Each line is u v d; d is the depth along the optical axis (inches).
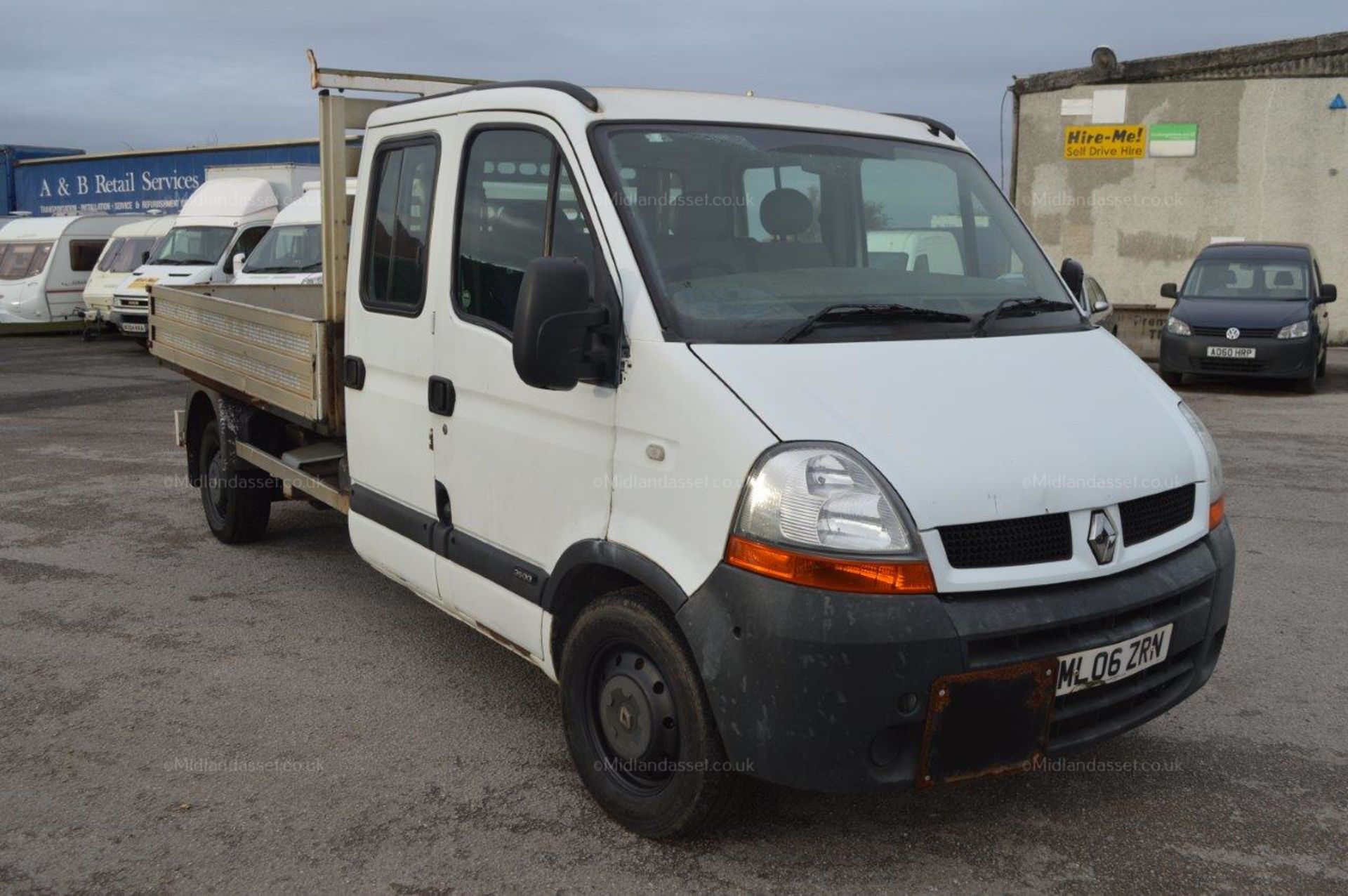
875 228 162.2
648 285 136.0
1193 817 146.2
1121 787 154.2
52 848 140.6
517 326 131.6
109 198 1223.5
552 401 146.9
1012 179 905.5
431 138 176.2
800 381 126.4
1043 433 128.9
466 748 168.6
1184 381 605.3
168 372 683.4
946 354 138.1
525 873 134.7
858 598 116.0
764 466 119.6
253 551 277.1
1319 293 586.2
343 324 210.8
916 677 115.9
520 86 161.3
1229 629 216.2
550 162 151.3
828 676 116.0
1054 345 149.3
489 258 161.2
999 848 139.2
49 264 954.1
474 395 163.5
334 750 167.9
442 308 169.3
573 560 143.5
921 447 121.6
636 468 134.3
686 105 159.9
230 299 299.1
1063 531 124.6
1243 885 130.6
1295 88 818.8
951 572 118.2
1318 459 384.5
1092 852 138.2
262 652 208.5
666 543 130.1
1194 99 842.8
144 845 141.2
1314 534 284.5
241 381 248.7
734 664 121.0
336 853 139.3
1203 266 613.6
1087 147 876.0
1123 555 128.2
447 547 172.1
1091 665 124.8
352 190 212.2
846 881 132.4
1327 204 827.4
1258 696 185.0
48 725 176.9
